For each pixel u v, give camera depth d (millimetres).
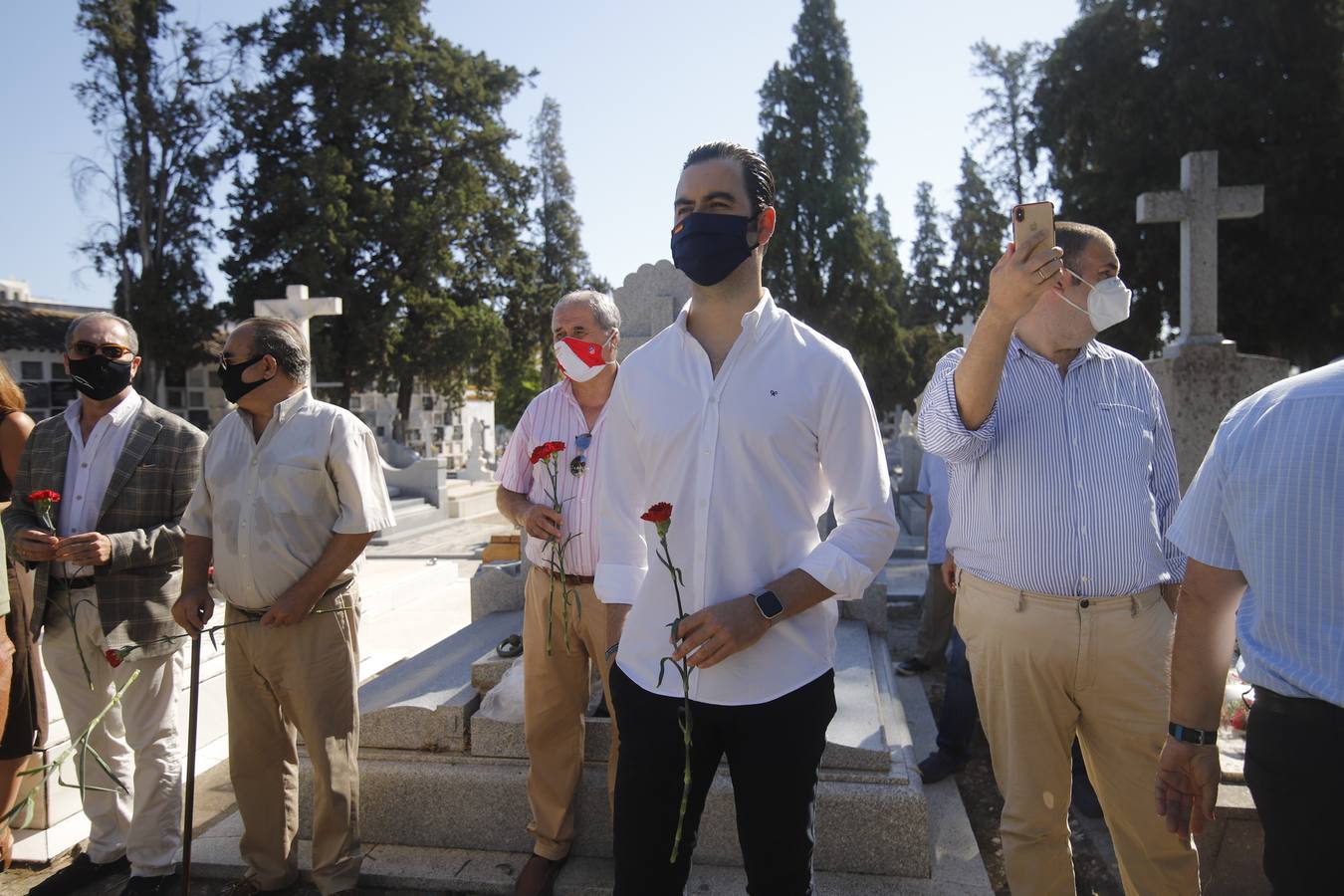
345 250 27250
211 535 3045
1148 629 2348
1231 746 3205
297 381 2996
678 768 1959
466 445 35312
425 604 7805
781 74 30812
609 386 3070
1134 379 2516
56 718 3869
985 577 2471
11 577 3246
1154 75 18188
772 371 1974
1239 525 1705
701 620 1801
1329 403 1596
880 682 4082
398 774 3297
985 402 2207
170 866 3213
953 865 3105
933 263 44375
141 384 27297
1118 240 18484
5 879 3406
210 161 27766
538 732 2975
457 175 30031
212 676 4773
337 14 28469
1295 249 16875
